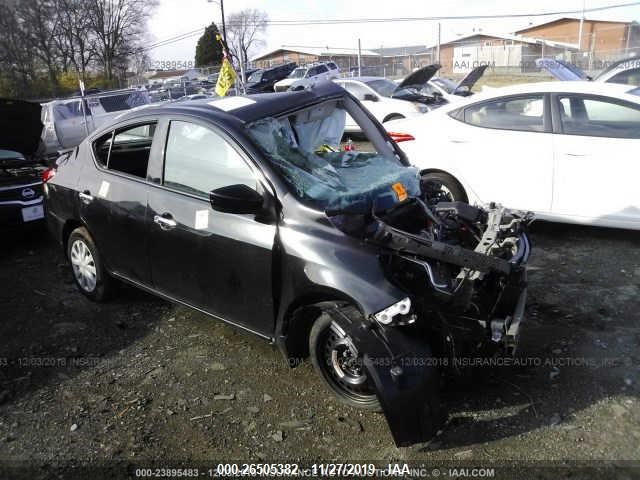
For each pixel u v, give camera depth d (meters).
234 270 3.50
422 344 2.91
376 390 2.76
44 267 5.92
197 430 3.19
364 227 3.16
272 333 3.45
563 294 4.55
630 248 5.36
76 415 3.37
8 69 45.62
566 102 5.52
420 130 6.32
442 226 3.69
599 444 2.92
